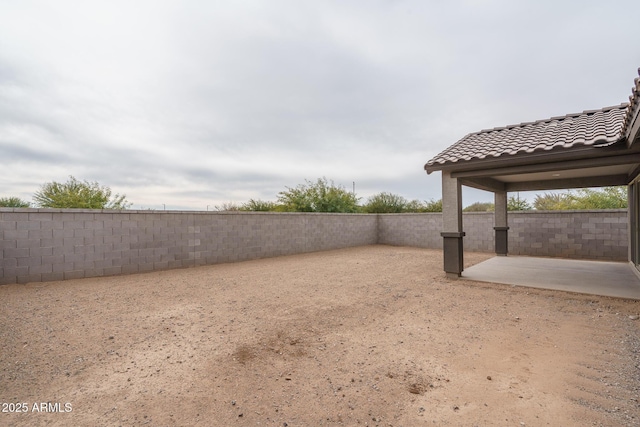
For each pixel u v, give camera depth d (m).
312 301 5.57
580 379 2.80
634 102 3.43
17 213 6.71
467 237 13.28
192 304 5.37
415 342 3.72
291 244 12.68
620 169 7.45
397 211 18.75
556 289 6.07
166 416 2.28
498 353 3.39
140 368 3.06
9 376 2.89
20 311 4.89
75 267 7.45
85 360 3.23
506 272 7.96
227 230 10.54
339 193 18.25
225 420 2.23
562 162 5.84
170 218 9.16
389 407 2.39
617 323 4.30
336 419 2.24
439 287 6.59
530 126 8.09
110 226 8.01
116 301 5.55
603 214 10.36
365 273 8.37
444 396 2.54
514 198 16.27
